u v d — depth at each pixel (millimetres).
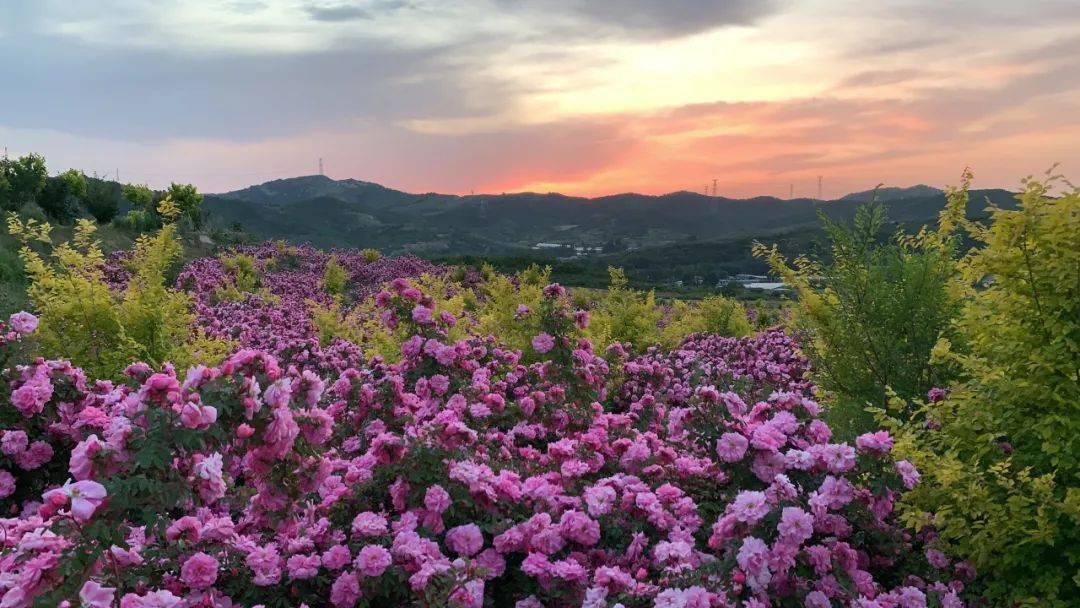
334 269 23297
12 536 2713
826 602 2975
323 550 3338
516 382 6391
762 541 3000
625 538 3658
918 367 5844
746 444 3723
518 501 3711
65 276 7398
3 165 30609
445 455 3748
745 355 10062
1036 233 3543
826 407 6246
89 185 35656
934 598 3248
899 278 6070
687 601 2703
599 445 4648
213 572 2906
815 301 6445
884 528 3512
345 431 5328
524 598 3375
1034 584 3273
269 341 10055
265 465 3242
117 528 2623
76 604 2412
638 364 7879
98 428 4109
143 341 7508
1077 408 3367
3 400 4164
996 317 3842
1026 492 3439
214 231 34094
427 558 3084
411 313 6113
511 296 10078
